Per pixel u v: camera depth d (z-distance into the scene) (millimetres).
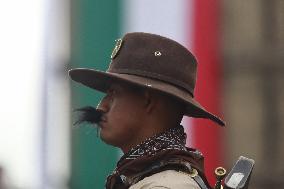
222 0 18734
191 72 7598
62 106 19766
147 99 7371
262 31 19219
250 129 19234
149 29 18516
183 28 18344
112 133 7418
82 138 19266
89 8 19188
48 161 19891
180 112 7516
